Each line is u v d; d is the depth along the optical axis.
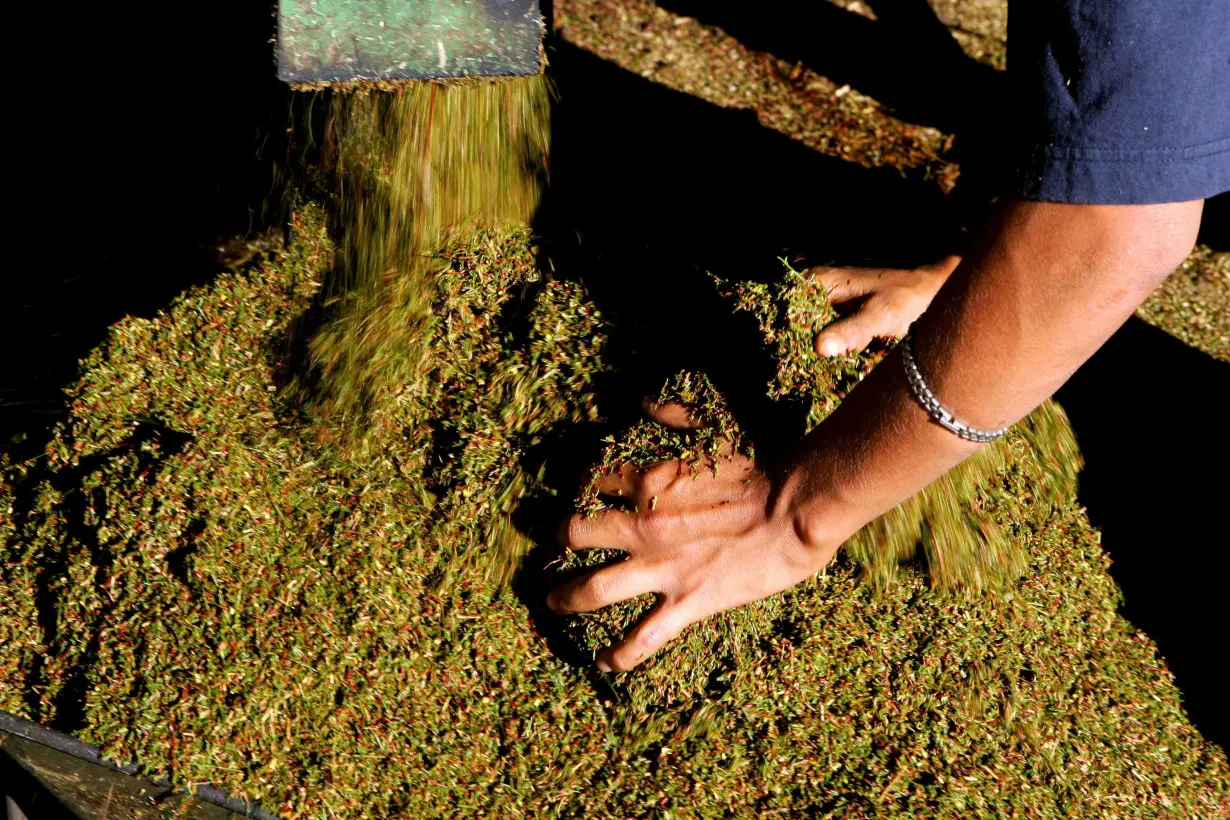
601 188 2.10
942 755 1.75
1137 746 1.79
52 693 1.74
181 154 2.29
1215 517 1.99
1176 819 1.75
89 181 2.24
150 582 1.75
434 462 1.83
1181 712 1.82
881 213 2.34
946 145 2.82
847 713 1.77
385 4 1.55
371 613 1.76
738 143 2.64
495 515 1.81
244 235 2.05
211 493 1.78
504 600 1.79
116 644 1.74
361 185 1.88
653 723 1.75
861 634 1.80
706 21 3.30
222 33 2.42
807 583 1.82
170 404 1.85
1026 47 1.49
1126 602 1.90
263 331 1.91
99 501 1.78
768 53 3.17
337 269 1.92
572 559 1.75
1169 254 1.48
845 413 1.60
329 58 1.55
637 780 1.73
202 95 2.44
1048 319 1.50
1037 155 1.48
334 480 1.82
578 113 2.51
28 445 1.85
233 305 1.93
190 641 1.73
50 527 1.80
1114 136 1.46
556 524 1.79
